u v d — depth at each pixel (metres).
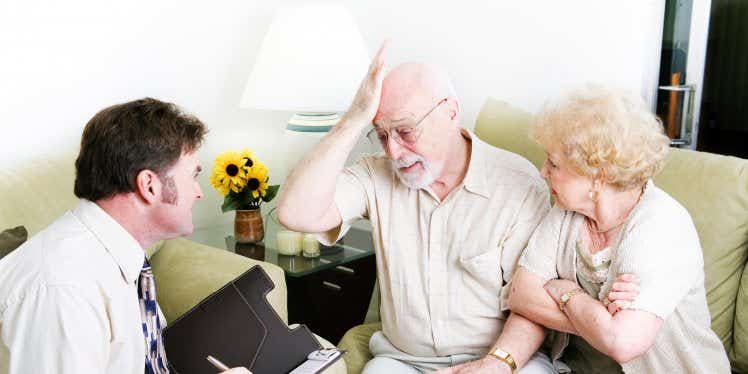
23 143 2.10
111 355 1.16
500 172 1.63
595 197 1.36
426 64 1.58
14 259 1.11
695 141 2.27
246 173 2.21
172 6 2.32
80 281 1.08
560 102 1.39
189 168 1.21
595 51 2.22
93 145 1.14
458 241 1.61
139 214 1.18
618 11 2.20
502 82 2.45
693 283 1.34
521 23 2.37
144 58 2.29
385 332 1.72
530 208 1.59
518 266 1.53
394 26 2.70
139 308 1.24
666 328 1.36
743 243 1.55
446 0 2.54
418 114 1.52
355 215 1.72
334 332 2.34
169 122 1.16
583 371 1.56
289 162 2.27
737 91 2.20
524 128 1.96
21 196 1.75
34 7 2.06
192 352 1.34
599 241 1.43
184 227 1.23
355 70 2.18
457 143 1.63
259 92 2.17
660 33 2.25
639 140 1.28
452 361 1.62
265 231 2.38
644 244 1.32
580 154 1.31
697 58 2.19
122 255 1.17
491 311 1.61
